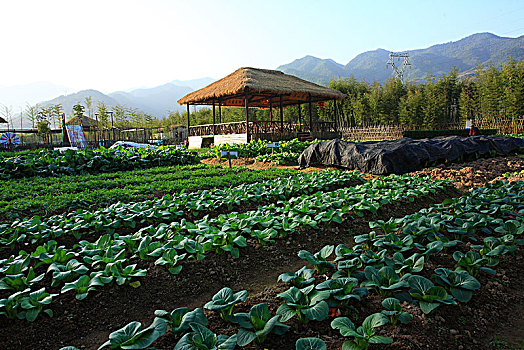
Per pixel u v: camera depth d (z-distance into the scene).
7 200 6.89
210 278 3.66
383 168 10.02
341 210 5.31
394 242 3.85
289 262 4.19
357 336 2.14
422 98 39.06
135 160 12.93
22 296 2.92
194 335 2.18
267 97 26.42
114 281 3.33
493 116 31.95
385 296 2.88
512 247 3.72
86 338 2.75
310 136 24.03
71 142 29.14
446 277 2.95
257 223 4.62
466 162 12.26
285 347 2.37
